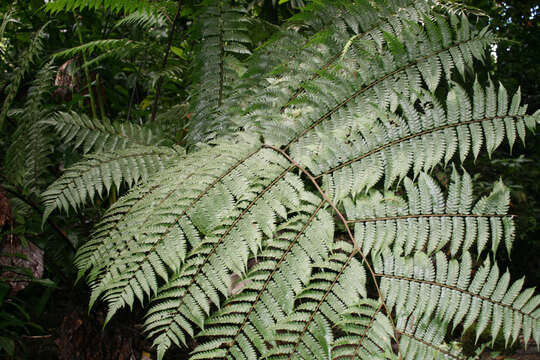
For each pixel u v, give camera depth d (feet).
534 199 14.90
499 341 8.47
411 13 4.58
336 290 4.26
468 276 4.29
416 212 4.39
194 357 4.02
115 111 8.64
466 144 4.45
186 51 7.66
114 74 8.09
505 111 4.41
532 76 18.29
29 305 6.26
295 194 4.39
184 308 4.08
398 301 4.32
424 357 4.25
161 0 5.80
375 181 4.48
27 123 5.87
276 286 4.20
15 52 8.73
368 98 4.64
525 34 18.20
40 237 6.15
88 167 4.93
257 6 8.00
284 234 4.34
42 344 5.91
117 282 4.13
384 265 4.39
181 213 4.20
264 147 4.66
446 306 4.29
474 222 4.33
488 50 4.86
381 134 4.55
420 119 4.56
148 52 7.79
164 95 8.98
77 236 6.21
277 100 4.82
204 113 5.43
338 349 4.19
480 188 12.39
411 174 5.83
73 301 5.81
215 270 4.14
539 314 4.13
